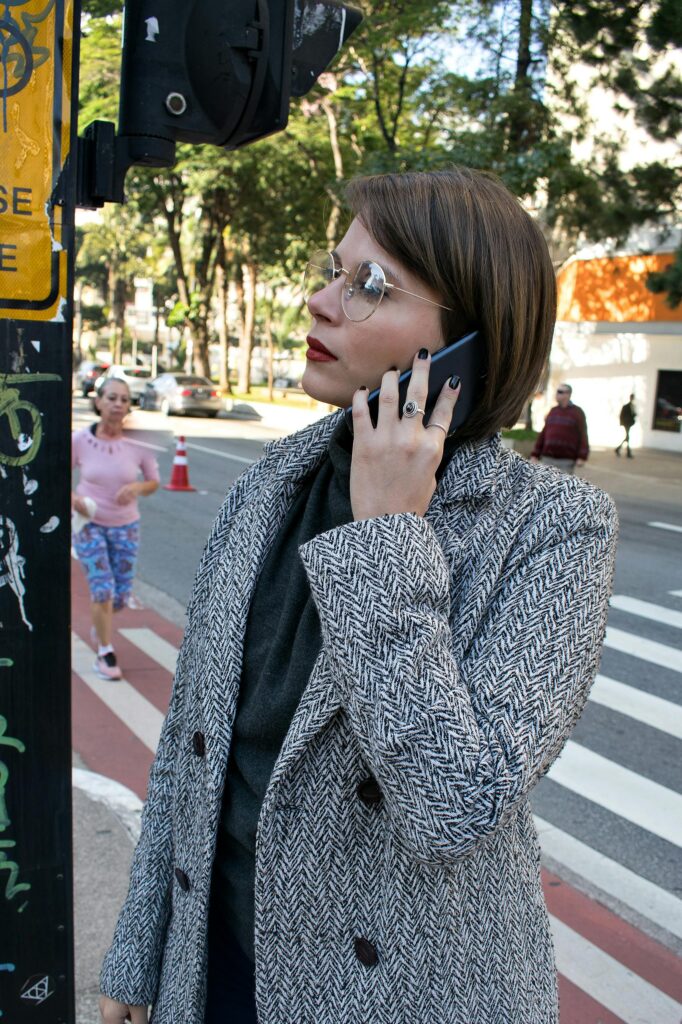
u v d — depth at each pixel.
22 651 1.57
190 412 28.64
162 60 1.90
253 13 1.94
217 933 1.31
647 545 11.06
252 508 1.40
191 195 28.30
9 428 1.54
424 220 1.15
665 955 3.15
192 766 1.35
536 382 1.22
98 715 5.00
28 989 1.63
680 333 21.27
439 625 1.05
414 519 1.10
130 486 5.64
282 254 27.31
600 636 1.13
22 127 1.51
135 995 1.43
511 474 1.22
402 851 1.10
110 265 60.28
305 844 1.14
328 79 17.92
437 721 1.00
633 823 4.14
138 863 1.47
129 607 7.30
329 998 1.14
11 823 1.59
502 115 15.07
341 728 1.13
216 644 1.31
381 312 1.19
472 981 1.12
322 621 1.08
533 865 1.24
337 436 1.27
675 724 5.38
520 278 1.17
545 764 1.06
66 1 1.51
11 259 1.52
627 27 14.22
